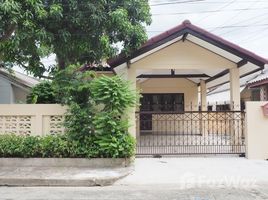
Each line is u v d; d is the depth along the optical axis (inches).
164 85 770.2
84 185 311.0
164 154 438.9
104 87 373.7
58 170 348.5
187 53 461.1
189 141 580.1
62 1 403.2
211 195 272.1
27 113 401.4
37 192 285.9
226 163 393.1
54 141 373.1
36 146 368.8
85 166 367.9
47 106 401.4
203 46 458.3
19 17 352.2
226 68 468.8
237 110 462.0
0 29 371.2
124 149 367.2
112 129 370.3
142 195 273.7
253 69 482.3
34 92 490.9
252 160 412.5
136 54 433.7
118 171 345.1
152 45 430.9
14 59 473.4
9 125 403.9
